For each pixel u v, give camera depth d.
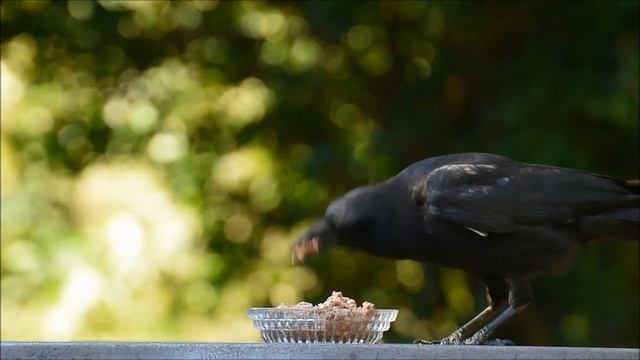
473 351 8.28
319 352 8.24
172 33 19.14
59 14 18.73
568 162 16.58
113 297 19.61
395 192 12.86
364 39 18.33
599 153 17.34
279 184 19.12
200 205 19.44
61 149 19.52
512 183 12.48
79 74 19.28
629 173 17.38
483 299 17.83
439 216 12.44
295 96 18.92
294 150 19.12
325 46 18.56
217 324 19.73
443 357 8.25
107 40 19.00
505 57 17.42
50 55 19.19
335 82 18.66
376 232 12.99
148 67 19.23
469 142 17.22
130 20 18.92
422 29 17.97
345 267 19.08
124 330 19.64
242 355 8.30
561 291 17.55
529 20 17.09
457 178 12.51
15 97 19.55
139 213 19.83
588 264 17.30
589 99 16.47
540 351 8.36
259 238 19.36
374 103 18.61
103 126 19.42
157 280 19.73
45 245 19.36
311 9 17.52
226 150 19.30
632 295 17.52
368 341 9.27
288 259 19.17
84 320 19.59
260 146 19.23
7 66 19.34
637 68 15.97
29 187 19.58
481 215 12.30
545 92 16.77
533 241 12.44
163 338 19.72
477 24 17.16
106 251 19.67
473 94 17.69
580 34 16.88
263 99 19.08
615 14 16.58
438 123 17.77
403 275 18.89
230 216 19.39
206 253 19.50
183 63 19.22
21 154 19.66
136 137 19.36
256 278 19.39
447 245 12.63
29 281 19.36
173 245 19.69
